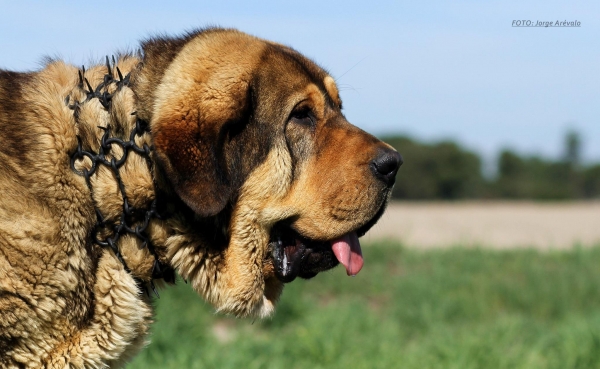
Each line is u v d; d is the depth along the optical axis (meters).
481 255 12.35
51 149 3.44
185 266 3.70
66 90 3.62
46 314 3.34
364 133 3.98
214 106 3.53
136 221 3.61
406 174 36.19
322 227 3.86
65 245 3.40
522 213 21.81
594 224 18.50
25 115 3.50
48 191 3.39
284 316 8.29
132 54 3.95
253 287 3.83
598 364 6.16
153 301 3.90
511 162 38.00
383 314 9.15
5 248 3.27
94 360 3.51
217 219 3.68
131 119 3.57
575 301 9.41
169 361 5.88
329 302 9.61
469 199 36.78
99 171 3.53
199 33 3.92
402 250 12.68
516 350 6.48
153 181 3.56
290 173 3.82
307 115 3.90
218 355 5.99
